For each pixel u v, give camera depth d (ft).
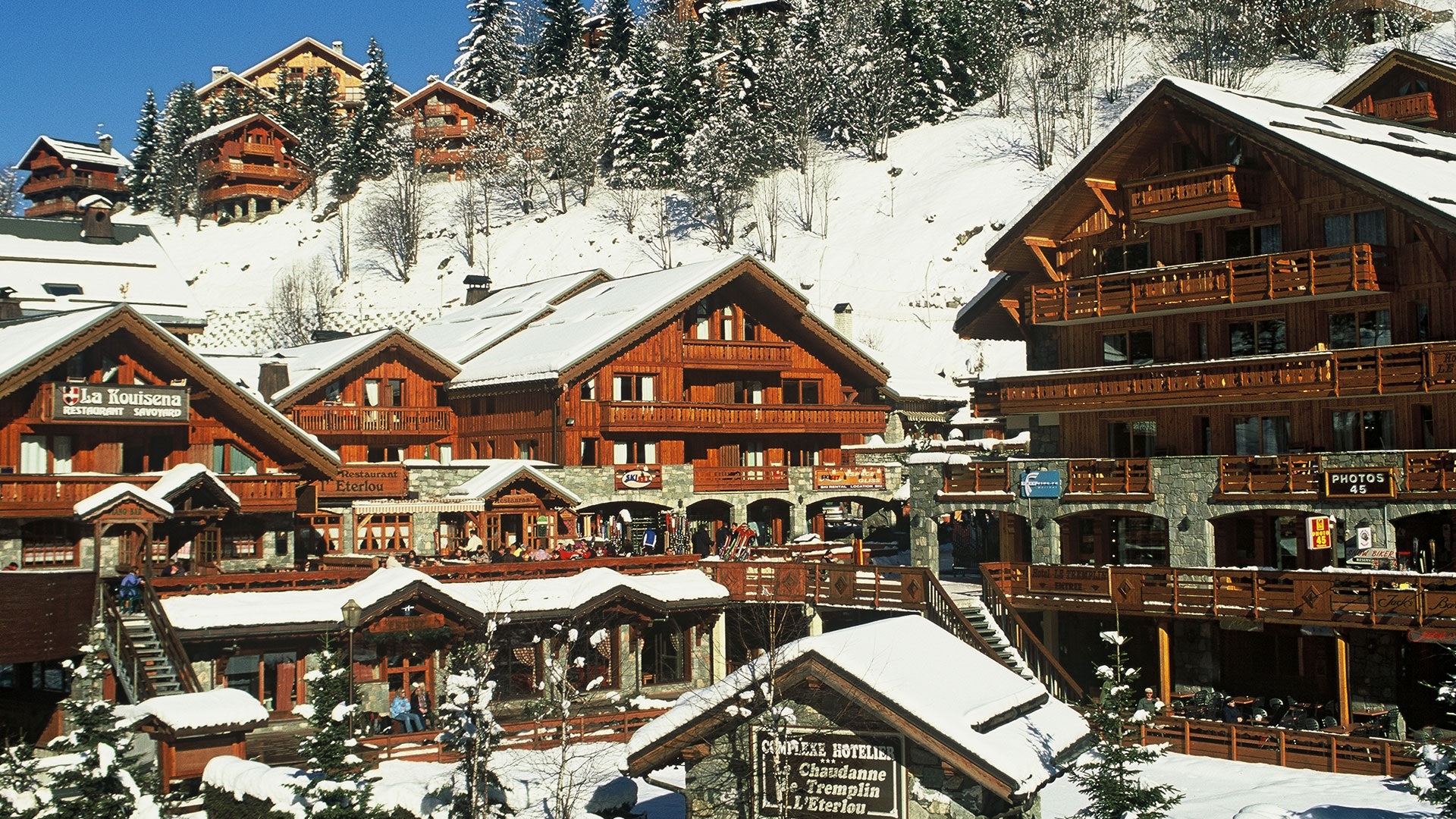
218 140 485.56
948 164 405.18
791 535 205.87
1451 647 108.78
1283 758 116.37
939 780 72.02
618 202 440.45
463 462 181.88
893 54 449.06
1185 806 102.68
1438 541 124.67
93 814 84.79
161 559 144.05
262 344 384.88
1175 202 134.82
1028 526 165.17
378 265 427.33
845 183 416.26
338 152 479.00
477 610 133.39
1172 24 417.90
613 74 508.12
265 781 85.40
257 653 126.62
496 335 220.43
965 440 238.07
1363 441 127.54
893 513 220.02
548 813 88.58
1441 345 118.11
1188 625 136.36
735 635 156.15
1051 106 395.55
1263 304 133.08
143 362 147.02
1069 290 144.77
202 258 457.27
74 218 421.59
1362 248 123.65
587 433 192.24
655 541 182.19
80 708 90.94
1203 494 132.26
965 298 325.42
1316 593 119.96
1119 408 140.15
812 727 74.43
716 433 201.57
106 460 143.43
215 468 151.64
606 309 209.87
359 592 130.31
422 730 127.85
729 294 209.56
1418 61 164.55
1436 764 72.02
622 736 128.06
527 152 458.91
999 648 131.34
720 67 471.62
